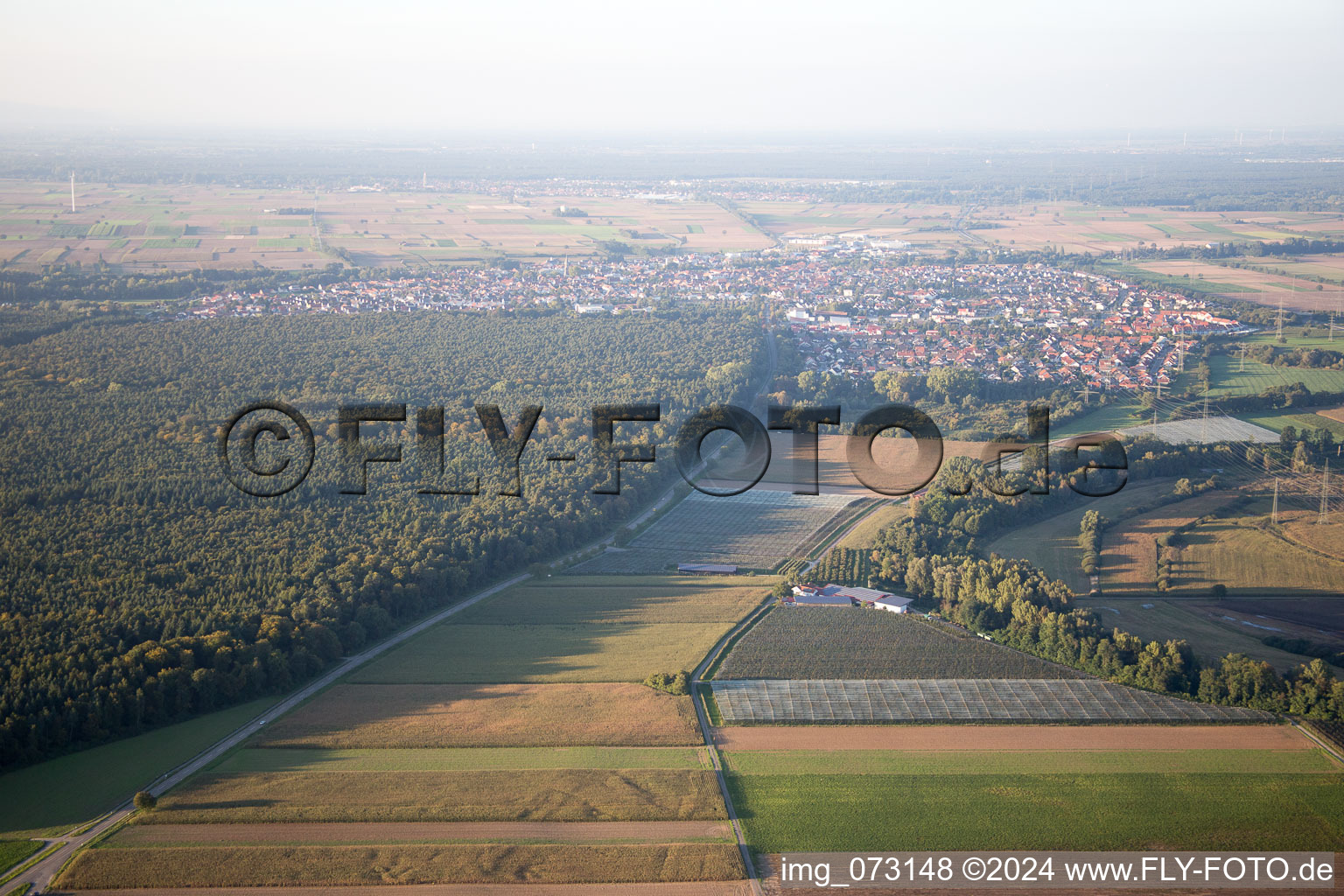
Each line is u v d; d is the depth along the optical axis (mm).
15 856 158375
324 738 191125
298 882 152000
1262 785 180000
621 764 184000
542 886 152250
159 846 159625
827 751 190125
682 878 154500
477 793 173750
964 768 184750
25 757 181375
